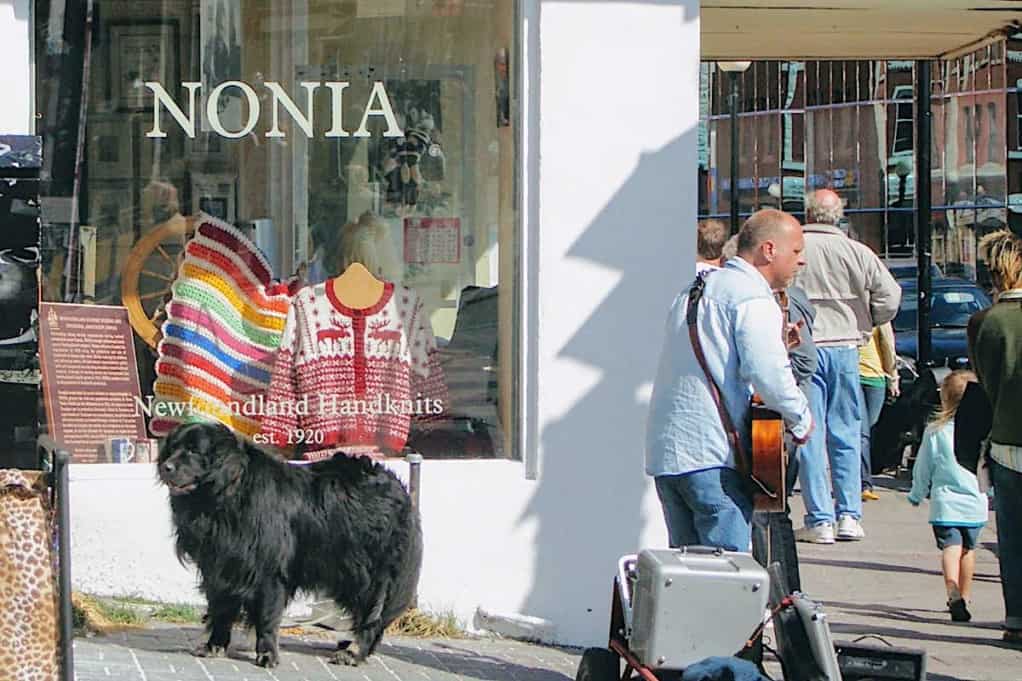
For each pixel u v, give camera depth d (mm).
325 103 11406
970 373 13148
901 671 8250
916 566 14883
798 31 15719
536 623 11133
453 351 11422
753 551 9797
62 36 10867
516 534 11203
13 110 10547
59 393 10906
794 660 7965
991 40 16219
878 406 18266
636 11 11117
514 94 11242
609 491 11250
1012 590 11961
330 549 9750
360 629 10047
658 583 7887
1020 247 11836
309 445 11383
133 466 10938
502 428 11375
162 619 10695
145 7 11062
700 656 7922
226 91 11250
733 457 9203
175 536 9602
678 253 11234
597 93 11117
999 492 11875
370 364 11422
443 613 11125
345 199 11438
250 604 9688
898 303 15602
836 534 16016
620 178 11164
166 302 11188
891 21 15297
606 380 11211
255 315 11336
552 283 11148
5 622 7359
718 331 9211
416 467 10742
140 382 11102
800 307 12117
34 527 7414
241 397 11305
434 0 11359
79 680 9062
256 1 11266
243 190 11320
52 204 10922
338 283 11445
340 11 11383
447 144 11414
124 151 11062
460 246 11422
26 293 7746
